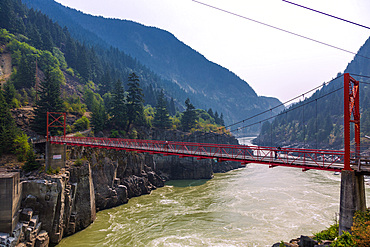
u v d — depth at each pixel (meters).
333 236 25.83
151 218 47.03
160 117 101.69
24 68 87.19
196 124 122.62
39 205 36.75
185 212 50.09
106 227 43.19
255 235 38.88
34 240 33.66
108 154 58.72
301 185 70.94
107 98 115.06
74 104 87.44
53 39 146.38
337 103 187.50
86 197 44.50
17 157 49.06
